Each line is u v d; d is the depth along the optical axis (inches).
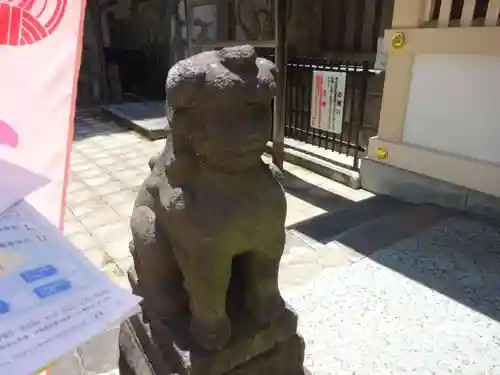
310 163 184.7
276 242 55.9
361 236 121.4
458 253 110.6
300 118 203.6
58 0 35.2
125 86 393.4
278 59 161.2
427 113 141.4
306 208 148.6
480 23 123.6
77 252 27.5
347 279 99.5
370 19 176.6
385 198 153.2
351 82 179.6
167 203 51.6
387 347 78.5
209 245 50.7
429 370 73.4
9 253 25.8
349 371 73.1
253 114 46.9
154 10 343.6
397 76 145.8
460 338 80.6
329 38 193.9
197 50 214.2
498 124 124.5
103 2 378.3
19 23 33.5
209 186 50.5
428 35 133.3
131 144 234.1
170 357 56.6
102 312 23.9
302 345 64.0
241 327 58.4
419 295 93.4
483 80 125.0
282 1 153.8
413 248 113.7
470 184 133.1
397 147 150.7
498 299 91.9
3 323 21.9
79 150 221.5
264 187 52.9
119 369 68.9
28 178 30.6
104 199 154.9
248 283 59.4
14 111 33.8
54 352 21.2
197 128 46.8
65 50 36.1
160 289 60.3
